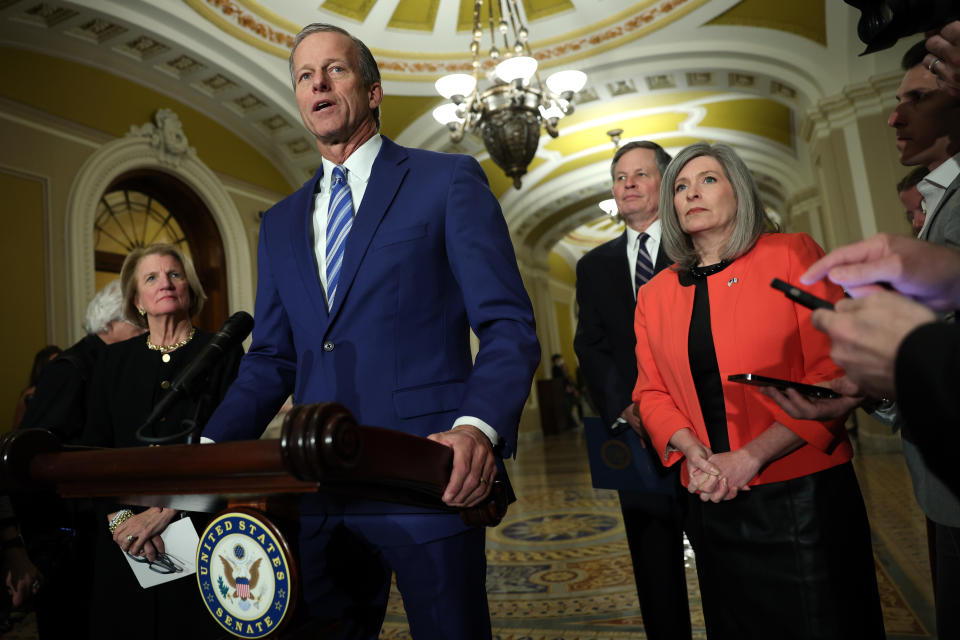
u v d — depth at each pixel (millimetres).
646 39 7980
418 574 1141
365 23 7555
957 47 905
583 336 2283
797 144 10438
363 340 1228
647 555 2039
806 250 1492
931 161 1280
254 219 8344
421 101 8617
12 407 5551
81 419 1946
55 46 6090
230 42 6789
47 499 1685
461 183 1297
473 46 6797
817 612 1318
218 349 1342
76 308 6047
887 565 3221
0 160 5691
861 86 7270
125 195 7145
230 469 771
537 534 4742
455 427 1008
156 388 1884
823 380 1354
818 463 1383
